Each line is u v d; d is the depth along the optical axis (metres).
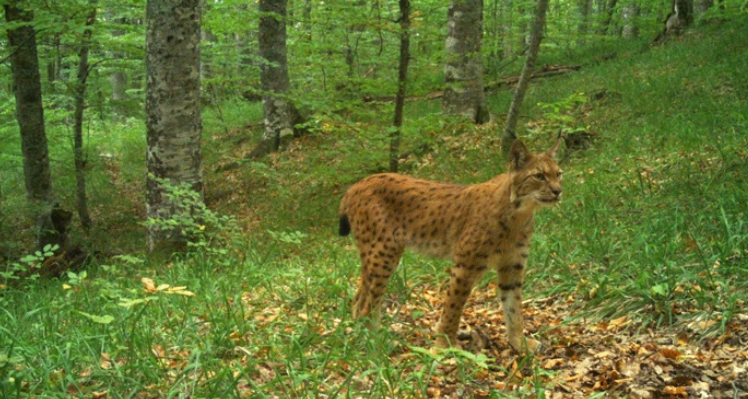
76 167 14.72
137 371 4.39
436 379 4.82
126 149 20.89
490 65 20.38
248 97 24.94
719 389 4.23
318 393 4.26
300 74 20.00
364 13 11.11
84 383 4.30
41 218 10.24
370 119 12.88
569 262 6.70
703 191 7.68
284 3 17.16
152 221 8.39
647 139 10.73
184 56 9.71
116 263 9.13
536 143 12.27
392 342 5.24
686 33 18.77
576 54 21.95
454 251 5.35
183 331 5.07
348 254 8.49
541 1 11.12
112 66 14.07
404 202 5.68
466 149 13.16
